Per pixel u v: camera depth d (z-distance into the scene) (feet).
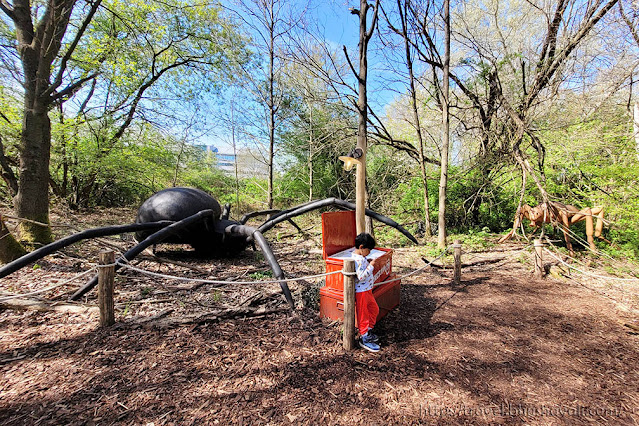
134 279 18.13
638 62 23.58
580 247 27.07
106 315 12.48
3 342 11.23
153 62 43.50
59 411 8.09
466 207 36.68
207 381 9.48
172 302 15.35
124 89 43.01
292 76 39.75
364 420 8.04
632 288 18.37
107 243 24.02
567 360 11.05
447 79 27.09
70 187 50.06
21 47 20.89
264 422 7.89
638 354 11.46
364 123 19.98
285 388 9.24
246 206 64.95
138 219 23.26
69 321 12.91
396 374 10.07
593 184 29.50
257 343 11.84
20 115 32.48
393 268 22.67
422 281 19.98
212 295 16.55
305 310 14.87
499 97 30.04
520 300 16.70
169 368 10.07
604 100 26.30
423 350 11.62
